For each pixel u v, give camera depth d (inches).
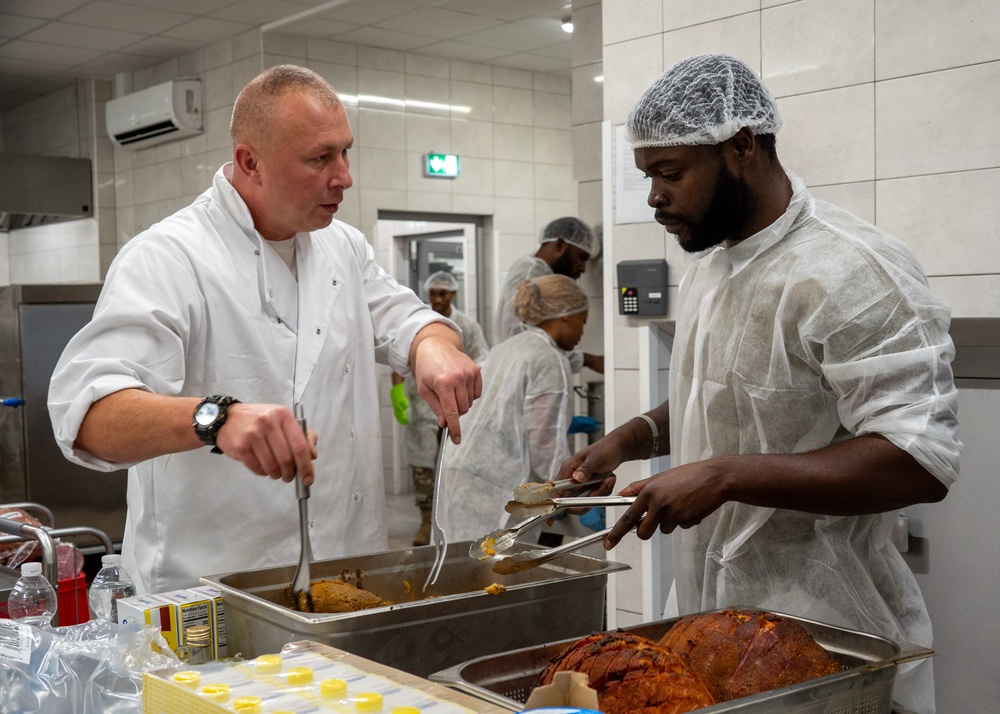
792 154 93.4
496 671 41.0
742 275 58.1
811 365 55.1
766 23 94.0
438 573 60.2
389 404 268.7
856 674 37.5
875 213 88.4
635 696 36.3
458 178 249.1
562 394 128.3
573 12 179.2
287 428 50.4
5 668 44.1
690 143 54.1
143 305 62.5
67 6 200.8
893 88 86.5
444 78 245.1
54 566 66.3
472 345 213.6
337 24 213.6
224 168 71.2
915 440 48.6
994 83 81.0
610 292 109.6
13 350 151.9
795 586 56.8
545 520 53.7
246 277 68.9
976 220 82.7
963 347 80.6
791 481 48.9
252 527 68.4
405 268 269.7
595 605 54.0
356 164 231.9
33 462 151.2
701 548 61.9
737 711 34.4
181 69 241.6
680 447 63.2
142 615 50.7
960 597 81.7
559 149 267.9
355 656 41.3
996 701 79.9
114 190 270.1
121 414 55.5
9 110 303.9
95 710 43.4
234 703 35.0
